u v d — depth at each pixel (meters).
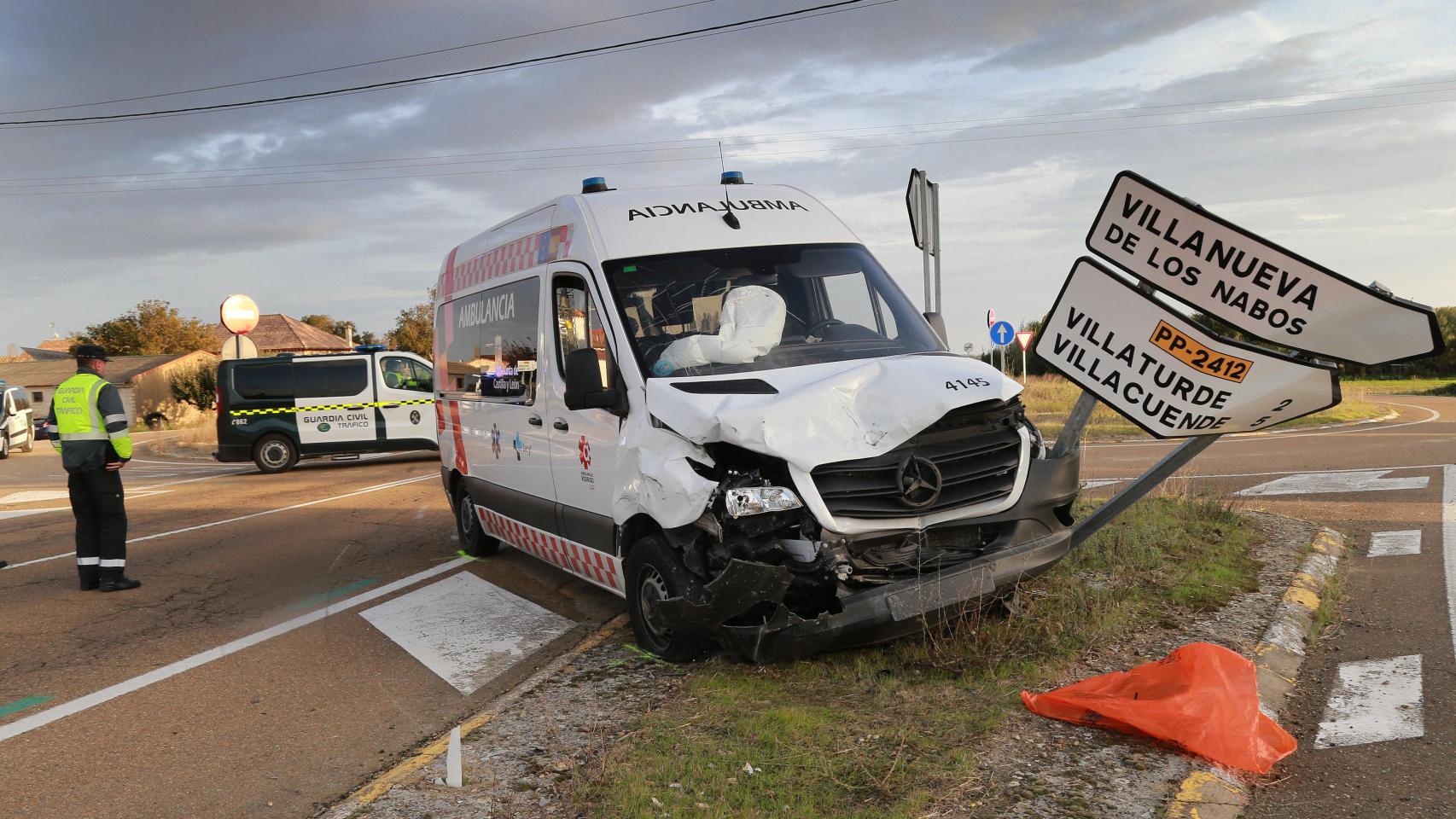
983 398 4.80
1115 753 3.85
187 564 9.27
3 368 61.59
